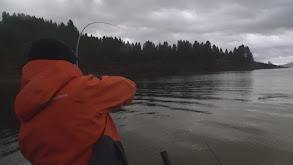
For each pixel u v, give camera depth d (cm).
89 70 5066
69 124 74
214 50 11462
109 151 82
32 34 4103
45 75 77
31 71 82
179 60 8256
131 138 575
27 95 74
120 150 89
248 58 12719
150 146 507
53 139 73
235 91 1648
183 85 2547
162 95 1606
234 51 12631
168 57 8088
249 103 1039
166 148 488
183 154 449
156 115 864
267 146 467
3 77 3478
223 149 462
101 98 84
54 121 73
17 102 77
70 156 73
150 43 9762
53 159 73
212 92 1656
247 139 516
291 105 936
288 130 574
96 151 79
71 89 78
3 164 457
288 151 436
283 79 2914
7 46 4028
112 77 97
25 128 78
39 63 82
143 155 459
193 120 735
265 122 664
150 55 7550
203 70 8256
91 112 78
